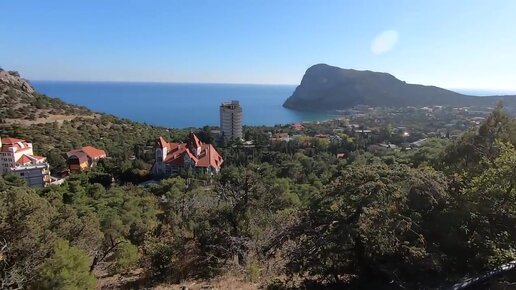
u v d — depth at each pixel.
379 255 10.09
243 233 19.28
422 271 9.75
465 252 10.02
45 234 14.80
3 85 124.38
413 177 10.67
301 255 10.80
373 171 10.82
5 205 15.07
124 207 38.25
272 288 11.88
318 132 151.25
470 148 21.45
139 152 92.94
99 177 70.62
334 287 10.74
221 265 16.94
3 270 13.02
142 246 23.78
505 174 10.61
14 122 101.62
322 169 68.62
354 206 10.50
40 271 12.05
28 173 74.75
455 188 11.87
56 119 112.69
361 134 138.75
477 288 9.15
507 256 9.56
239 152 94.50
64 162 84.12
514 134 20.03
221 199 22.47
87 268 12.87
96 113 131.38
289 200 26.36
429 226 10.62
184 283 15.48
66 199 46.19
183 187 54.56
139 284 16.64
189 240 20.14
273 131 149.25
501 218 10.72
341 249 10.43
